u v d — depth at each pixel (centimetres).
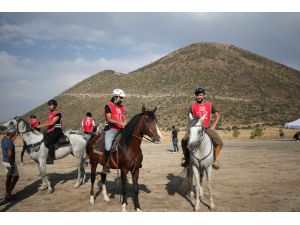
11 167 878
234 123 7744
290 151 2342
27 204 852
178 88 11150
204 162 773
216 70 12312
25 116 13738
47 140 974
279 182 1103
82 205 835
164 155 2119
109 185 1073
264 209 780
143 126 755
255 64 13375
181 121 8075
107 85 13975
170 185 1069
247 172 1323
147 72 13600
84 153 1076
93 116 10938
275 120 8181
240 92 10588
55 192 987
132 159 764
